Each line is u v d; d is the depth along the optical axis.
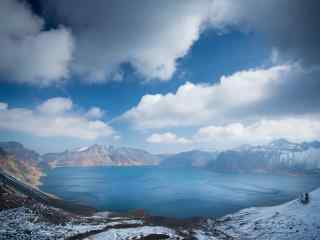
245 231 153.75
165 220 168.38
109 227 123.56
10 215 121.56
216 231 151.75
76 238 99.19
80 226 123.06
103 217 168.12
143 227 128.38
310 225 142.88
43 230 105.50
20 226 106.56
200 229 151.38
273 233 141.00
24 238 91.00
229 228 164.25
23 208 137.62
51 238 94.62
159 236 106.94
